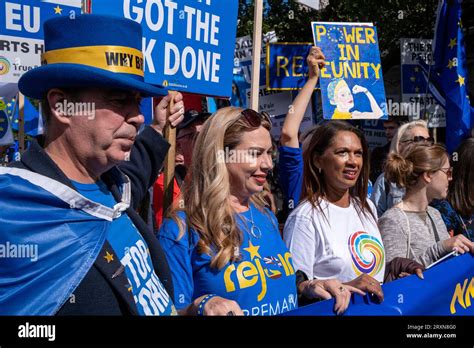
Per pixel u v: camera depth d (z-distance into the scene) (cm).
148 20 271
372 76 518
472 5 938
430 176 322
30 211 152
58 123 167
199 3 297
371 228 301
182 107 274
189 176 229
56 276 152
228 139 226
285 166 338
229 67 321
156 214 367
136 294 170
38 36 356
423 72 775
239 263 217
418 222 321
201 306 197
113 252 167
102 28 169
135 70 175
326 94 500
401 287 274
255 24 333
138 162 238
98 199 175
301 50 670
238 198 236
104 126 166
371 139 846
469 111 678
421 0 899
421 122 479
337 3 927
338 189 293
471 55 977
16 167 160
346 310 244
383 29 933
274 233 244
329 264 278
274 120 716
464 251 307
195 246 216
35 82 165
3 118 614
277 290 224
